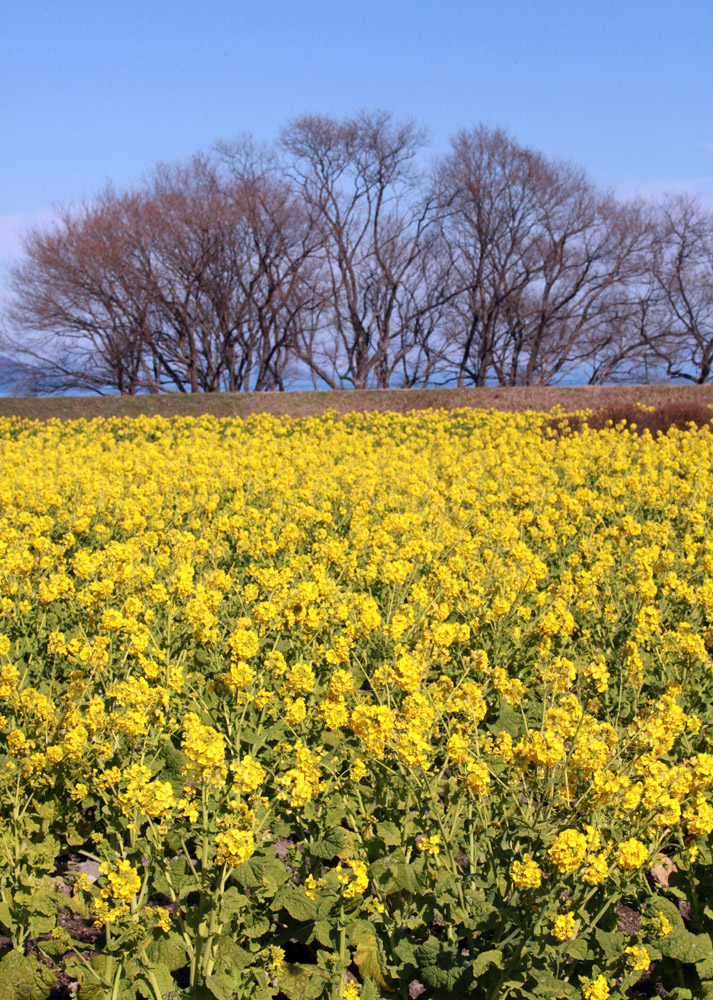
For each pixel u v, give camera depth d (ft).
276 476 39.68
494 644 17.92
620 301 171.94
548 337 176.14
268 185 155.02
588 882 9.83
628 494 35.35
